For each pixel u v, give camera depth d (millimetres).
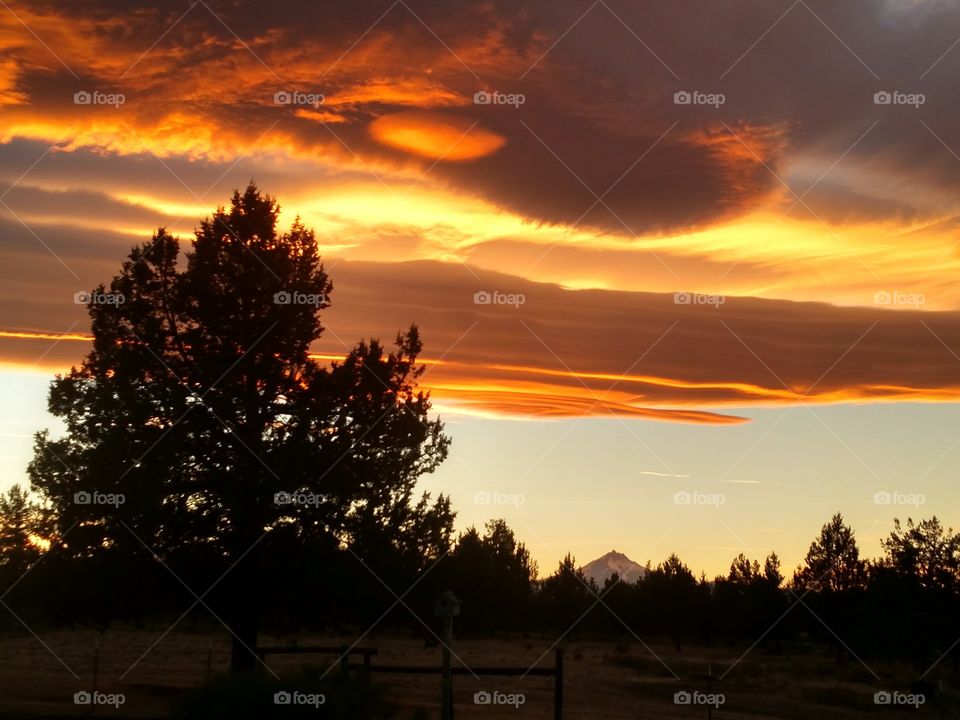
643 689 39688
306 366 26141
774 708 33500
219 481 24250
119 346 24891
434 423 26547
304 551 24250
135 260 25609
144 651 52438
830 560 57844
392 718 21656
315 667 20938
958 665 44625
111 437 24141
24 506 24406
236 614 24406
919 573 44500
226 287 25656
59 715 20812
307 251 26984
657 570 80562
